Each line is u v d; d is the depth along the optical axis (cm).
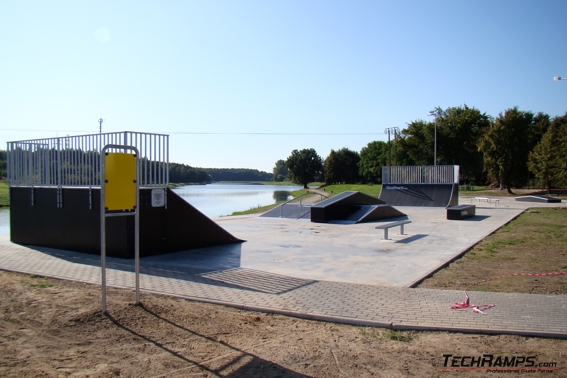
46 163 1137
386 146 8225
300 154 11350
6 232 1730
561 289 670
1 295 607
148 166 1009
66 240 1070
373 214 1858
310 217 1873
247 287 691
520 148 4612
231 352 422
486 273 800
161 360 397
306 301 607
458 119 5491
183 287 689
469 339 465
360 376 371
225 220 1886
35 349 415
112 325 484
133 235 966
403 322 511
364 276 777
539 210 2373
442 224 1695
